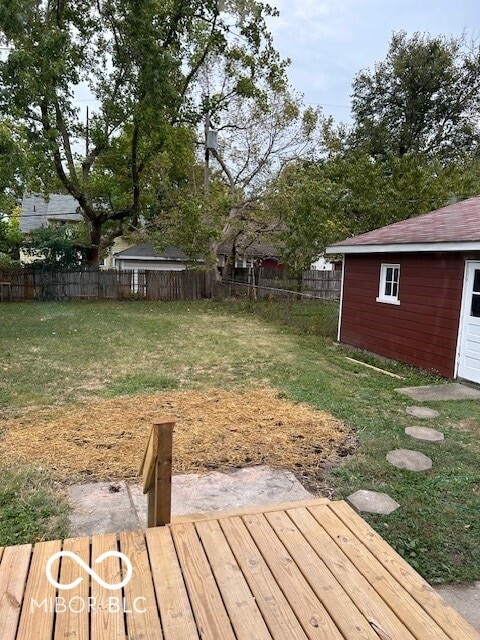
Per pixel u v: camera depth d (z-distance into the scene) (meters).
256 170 17.42
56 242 15.91
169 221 16.06
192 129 16.52
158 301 16.77
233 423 4.60
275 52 15.43
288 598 1.76
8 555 1.98
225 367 7.06
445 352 6.86
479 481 3.50
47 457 3.72
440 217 8.49
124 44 13.12
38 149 13.16
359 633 1.60
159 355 7.79
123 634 1.57
